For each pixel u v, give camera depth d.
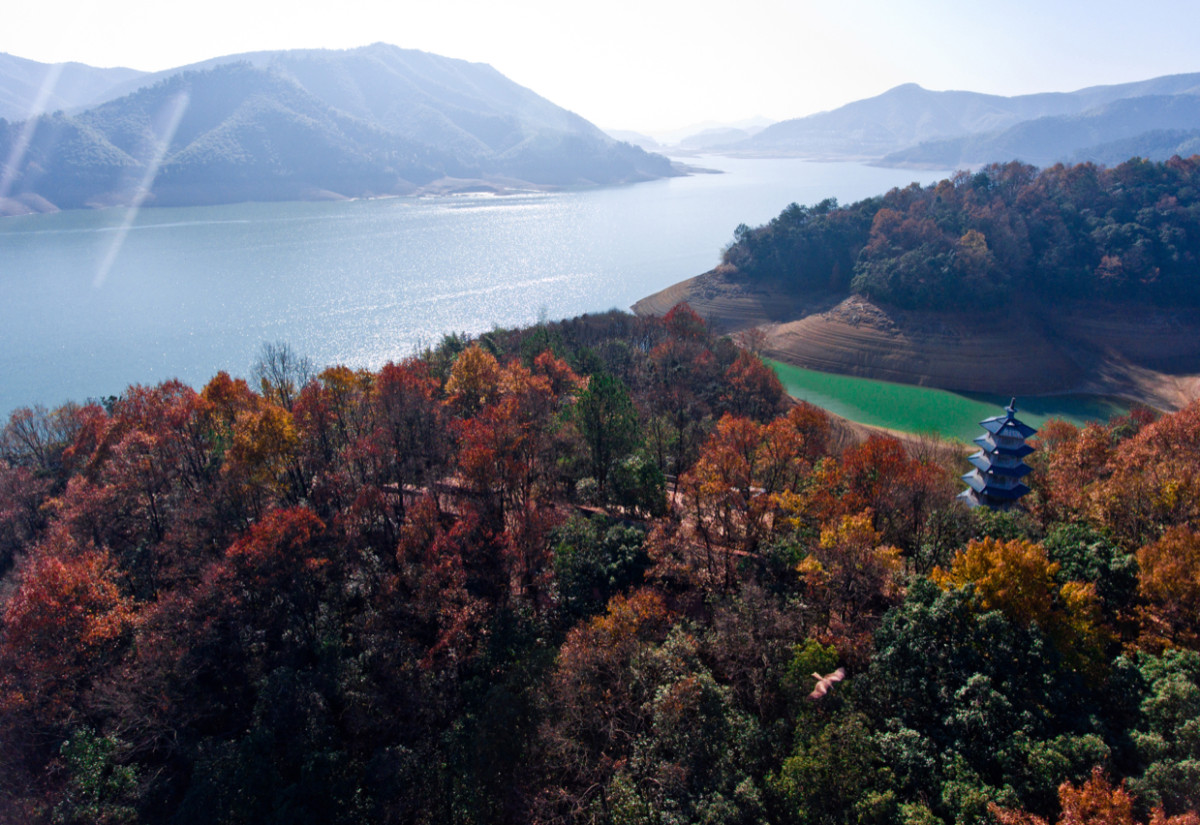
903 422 159.38
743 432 78.06
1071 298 198.75
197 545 66.94
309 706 50.69
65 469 94.00
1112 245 198.38
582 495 79.62
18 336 197.25
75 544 68.56
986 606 46.88
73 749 46.41
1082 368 183.25
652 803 39.75
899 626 48.25
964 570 50.75
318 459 81.38
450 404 95.75
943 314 191.50
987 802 36.53
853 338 196.25
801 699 44.59
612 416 82.56
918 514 69.44
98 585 58.22
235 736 52.56
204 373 169.62
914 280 193.00
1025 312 196.12
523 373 97.94
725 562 63.53
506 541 62.28
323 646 55.22
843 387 181.50
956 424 158.00
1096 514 64.19
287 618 59.19
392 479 79.19
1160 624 49.09
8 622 54.16
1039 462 85.62
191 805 44.44
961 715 41.53
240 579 58.28
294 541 57.91
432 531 63.16
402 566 61.75
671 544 62.66
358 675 52.56
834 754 39.50
